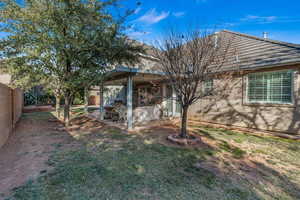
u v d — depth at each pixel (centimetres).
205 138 617
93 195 267
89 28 617
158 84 1185
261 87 733
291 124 644
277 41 727
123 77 783
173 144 539
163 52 554
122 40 680
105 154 446
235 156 439
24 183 300
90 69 666
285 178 326
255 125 748
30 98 1803
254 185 300
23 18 565
